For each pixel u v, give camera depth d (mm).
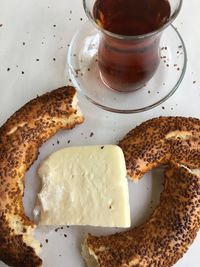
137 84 251
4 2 273
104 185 233
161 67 260
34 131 242
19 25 270
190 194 231
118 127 251
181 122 243
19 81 260
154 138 240
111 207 231
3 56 264
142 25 233
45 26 269
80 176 236
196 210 230
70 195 234
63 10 272
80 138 250
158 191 242
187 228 229
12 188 235
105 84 259
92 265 232
